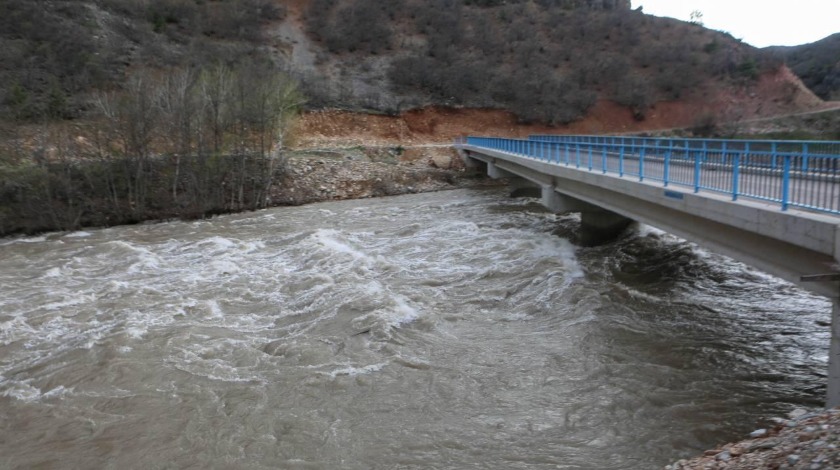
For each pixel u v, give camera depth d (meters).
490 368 10.05
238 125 32.84
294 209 31.23
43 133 29.22
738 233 10.02
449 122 54.12
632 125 59.03
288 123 35.53
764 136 48.78
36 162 27.59
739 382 9.08
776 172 9.29
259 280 15.81
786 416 7.92
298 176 35.66
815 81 71.00
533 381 9.52
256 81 34.75
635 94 59.50
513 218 25.80
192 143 32.44
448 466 7.25
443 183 40.34
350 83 54.72
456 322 12.40
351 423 8.37
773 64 64.19
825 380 8.97
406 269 16.80
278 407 8.88
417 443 7.80
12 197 25.94
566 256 17.75
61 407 9.12
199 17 57.00
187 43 52.56
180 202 29.33
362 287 14.29
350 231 23.91
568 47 67.75
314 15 65.50
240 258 19.17
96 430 8.41
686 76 62.34
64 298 14.65
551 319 12.46
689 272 15.27
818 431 6.03
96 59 41.88
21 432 8.47
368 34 62.41
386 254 19.19
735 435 7.53
